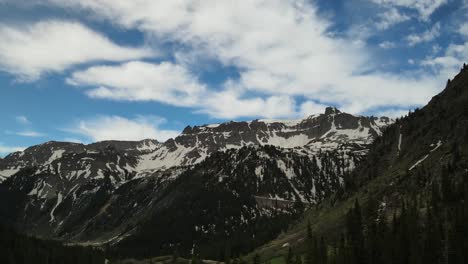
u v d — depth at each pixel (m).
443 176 197.38
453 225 165.12
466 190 192.25
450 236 161.50
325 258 192.75
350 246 184.50
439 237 168.12
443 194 194.00
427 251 164.00
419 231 180.88
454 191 193.50
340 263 178.38
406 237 173.25
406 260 167.00
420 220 187.12
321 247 197.38
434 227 173.00
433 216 184.88
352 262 175.50
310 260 193.38
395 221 186.50
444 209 188.25
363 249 178.00
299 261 199.62
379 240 180.88
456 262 157.12
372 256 176.12
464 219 165.38
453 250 158.50
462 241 159.88
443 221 180.75
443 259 162.25
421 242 169.75
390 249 170.88
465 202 177.38
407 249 169.25
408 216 185.50
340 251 183.62
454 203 189.38
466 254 157.25
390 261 167.62
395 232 183.12
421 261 161.88
